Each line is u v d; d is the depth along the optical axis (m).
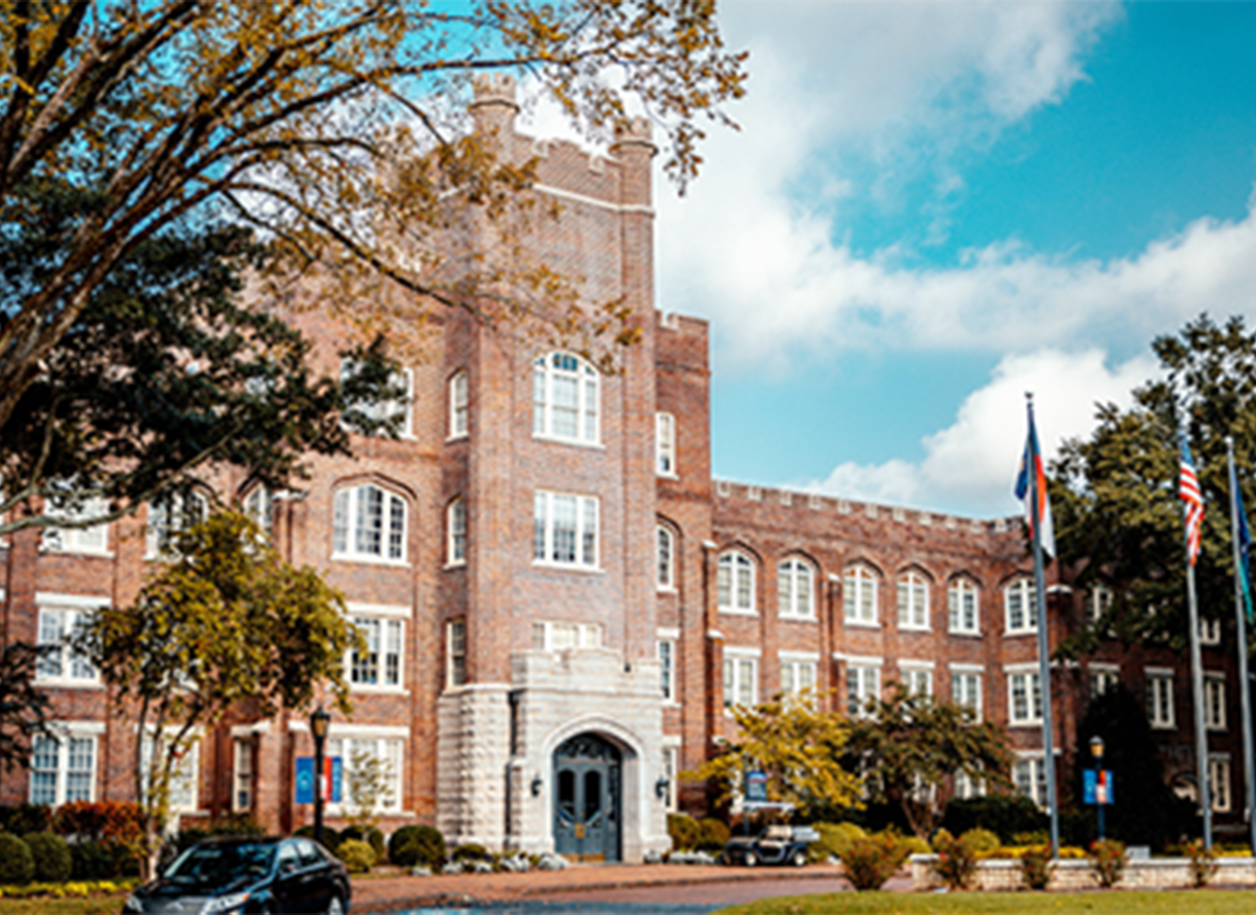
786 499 54.72
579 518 43.97
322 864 22.14
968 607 60.19
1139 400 53.84
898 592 57.94
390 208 21.02
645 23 17.59
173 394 27.27
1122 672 59.50
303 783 32.72
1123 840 52.31
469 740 40.53
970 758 47.59
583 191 45.12
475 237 42.34
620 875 35.94
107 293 25.11
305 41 17.20
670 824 44.62
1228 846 49.38
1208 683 62.59
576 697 41.53
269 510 41.66
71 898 27.73
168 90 19.22
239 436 27.83
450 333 44.09
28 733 29.48
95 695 37.69
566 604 43.09
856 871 26.84
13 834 32.78
